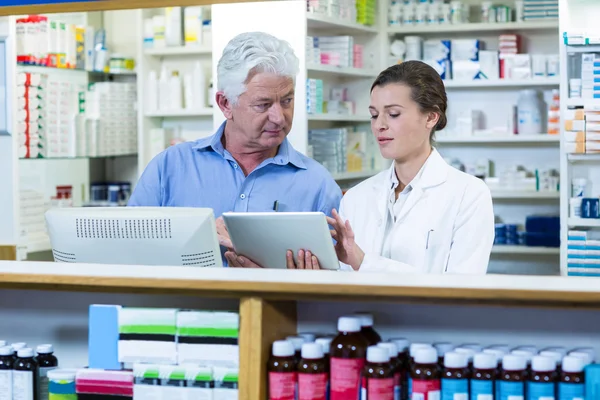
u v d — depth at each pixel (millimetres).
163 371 2150
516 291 1955
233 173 3541
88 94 6578
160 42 6777
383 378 1995
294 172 3537
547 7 6715
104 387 2193
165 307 2398
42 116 5895
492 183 6844
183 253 2592
